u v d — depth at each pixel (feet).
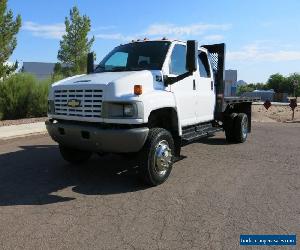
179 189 19.62
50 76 62.85
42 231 14.37
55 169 23.70
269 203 17.57
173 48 22.94
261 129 45.70
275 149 31.14
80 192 19.08
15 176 22.03
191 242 13.52
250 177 22.11
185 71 23.70
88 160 26.27
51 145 32.24
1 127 42.42
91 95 19.31
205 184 20.57
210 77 27.61
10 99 52.65
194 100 24.70
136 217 15.76
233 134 33.47
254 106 108.68
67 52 84.07
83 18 84.28
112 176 22.09
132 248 13.04
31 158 26.89
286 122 58.80
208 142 34.53
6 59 53.57
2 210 16.52
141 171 19.44
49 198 18.15
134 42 24.34
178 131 22.00
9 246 13.15
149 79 20.33
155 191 19.26
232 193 19.02
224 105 29.84
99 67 24.08
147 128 18.90
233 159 27.02
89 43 86.28
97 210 16.56
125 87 18.99
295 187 20.16
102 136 18.51
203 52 27.07
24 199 17.99
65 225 14.92
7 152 29.07
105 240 13.64
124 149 18.74
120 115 18.58
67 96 20.35
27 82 55.01
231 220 15.51
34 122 47.47
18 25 53.93
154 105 19.54
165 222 15.26
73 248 13.01
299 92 277.44
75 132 19.47
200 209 16.72
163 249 12.99
